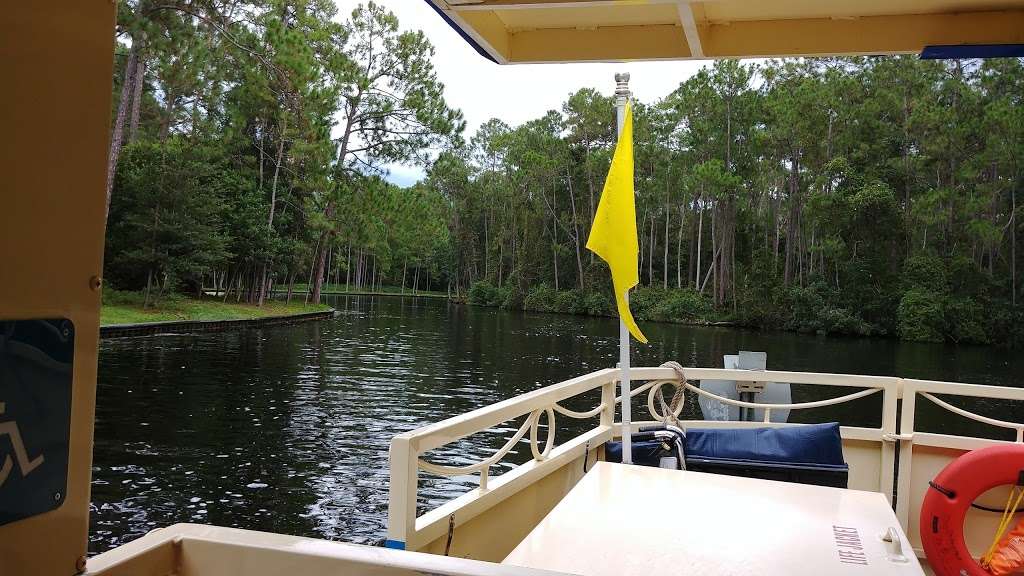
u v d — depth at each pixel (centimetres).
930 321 4144
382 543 838
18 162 75
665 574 170
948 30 274
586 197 6178
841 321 4375
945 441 380
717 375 395
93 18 83
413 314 5144
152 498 961
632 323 308
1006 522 316
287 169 4491
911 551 188
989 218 4566
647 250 5969
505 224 6906
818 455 303
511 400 269
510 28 299
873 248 4597
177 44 3147
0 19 73
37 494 78
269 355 2417
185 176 3500
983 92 4762
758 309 4694
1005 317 4041
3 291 74
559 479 321
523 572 87
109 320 2856
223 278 4706
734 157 5494
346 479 1080
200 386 1786
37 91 77
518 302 6297
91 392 85
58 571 81
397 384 1970
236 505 948
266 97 4062
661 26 292
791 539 194
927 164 4788
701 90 5519
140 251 3391
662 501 224
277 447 1251
